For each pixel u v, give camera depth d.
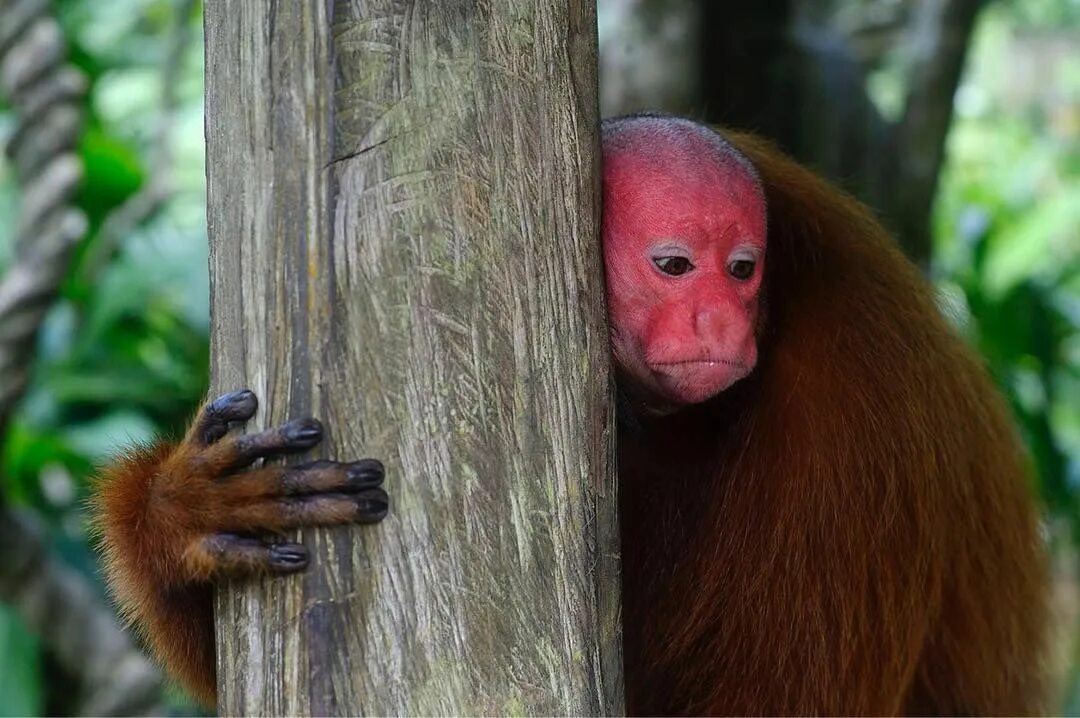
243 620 2.57
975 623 4.34
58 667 6.49
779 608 3.79
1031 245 11.21
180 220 9.16
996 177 13.40
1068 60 15.45
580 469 2.65
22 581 5.85
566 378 2.64
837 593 3.76
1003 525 4.42
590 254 2.73
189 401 7.39
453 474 2.48
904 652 3.85
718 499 3.93
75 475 6.91
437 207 2.50
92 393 7.13
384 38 2.47
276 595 2.50
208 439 2.83
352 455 2.46
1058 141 14.39
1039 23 15.53
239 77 2.51
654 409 3.76
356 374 2.46
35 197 5.21
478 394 2.51
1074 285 10.98
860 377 3.82
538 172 2.62
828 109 6.80
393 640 2.44
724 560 3.86
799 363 3.86
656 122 3.66
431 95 2.50
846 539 3.75
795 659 3.80
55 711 6.51
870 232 4.21
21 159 5.25
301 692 2.46
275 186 2.47
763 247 3.58
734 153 3.61
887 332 3.91
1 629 5.68
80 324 7.20
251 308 2.52
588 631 2.63
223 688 2.65
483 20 2.55
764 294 3.93
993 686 4.49
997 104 15.03
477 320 2.52
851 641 3.77
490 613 2.49
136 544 3.27
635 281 3.49
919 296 4.18
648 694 4.11
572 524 2.62
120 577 3.40
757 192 3.57
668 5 6.27
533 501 2.56
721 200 3.46
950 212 11.60
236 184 2.53
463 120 2.52
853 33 8.45
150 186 7.23
